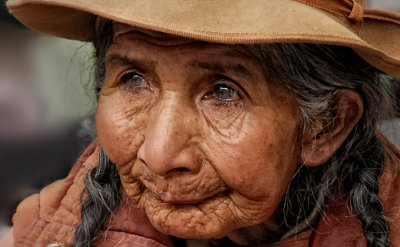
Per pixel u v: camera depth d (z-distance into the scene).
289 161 0.83
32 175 1.91
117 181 1.06
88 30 0.98
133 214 1.05
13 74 1.89
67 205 1.13
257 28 0.65
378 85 0.94
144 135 0.81
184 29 0.64
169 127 0.73
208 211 0.81
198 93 0.77
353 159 0.96
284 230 1.02
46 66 1.89
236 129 0.76
